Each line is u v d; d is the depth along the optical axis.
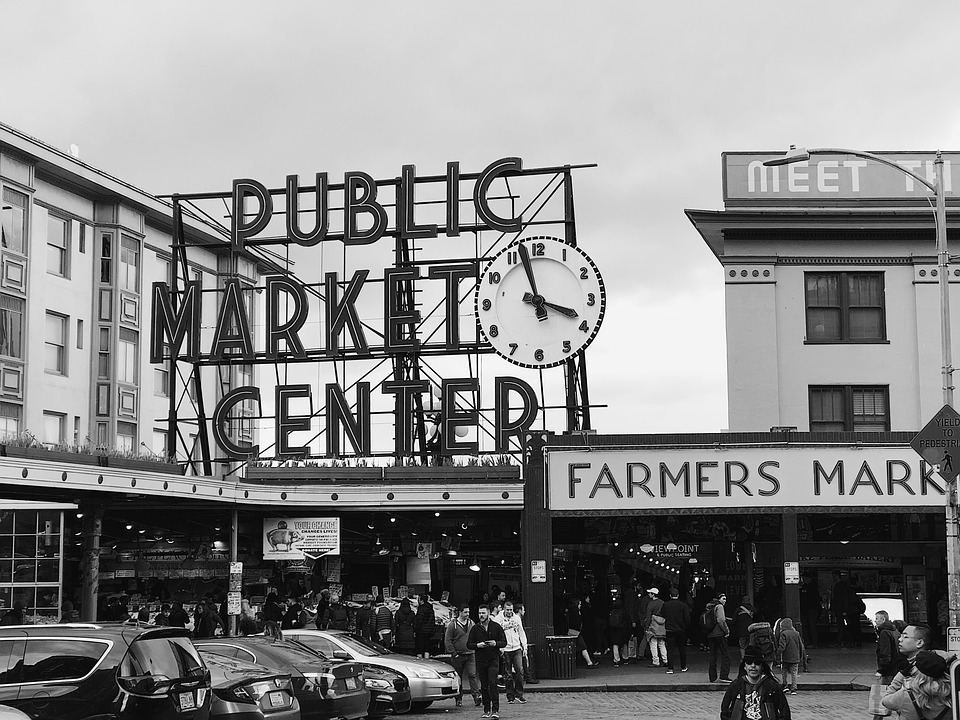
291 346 39.91
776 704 14.09
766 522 37.94
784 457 31.62
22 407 44.97
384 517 39.50
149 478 29.48
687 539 38.12
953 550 20.78
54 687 13.51
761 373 35.78
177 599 38.25
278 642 20.55
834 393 35.97
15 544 28.30
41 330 46.53
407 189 40.38
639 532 38.22
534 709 24.72
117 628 14.15
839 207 36.38
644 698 26.69
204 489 31.50
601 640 36.50
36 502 28.17
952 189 36.38
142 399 51.78
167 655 14.30
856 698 25.80
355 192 40.75
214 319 57.84
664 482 31.77
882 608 37.38
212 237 56.72
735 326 36.06
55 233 48.03
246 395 39.28
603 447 32.03
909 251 36.12
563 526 38.47
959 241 36.12
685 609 31.58
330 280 40.09
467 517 39.88
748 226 36.09
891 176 36.53
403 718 23.56
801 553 37.56
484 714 23.41
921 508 31.17
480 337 38.84
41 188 47.00
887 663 13.86
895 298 36.09
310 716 19.27
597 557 40.66
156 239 53.59
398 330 39.38
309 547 34.72
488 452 37.44
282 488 34.22
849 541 37.44
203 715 14.53
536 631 31.09
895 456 31.39
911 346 35.91
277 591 39.91
